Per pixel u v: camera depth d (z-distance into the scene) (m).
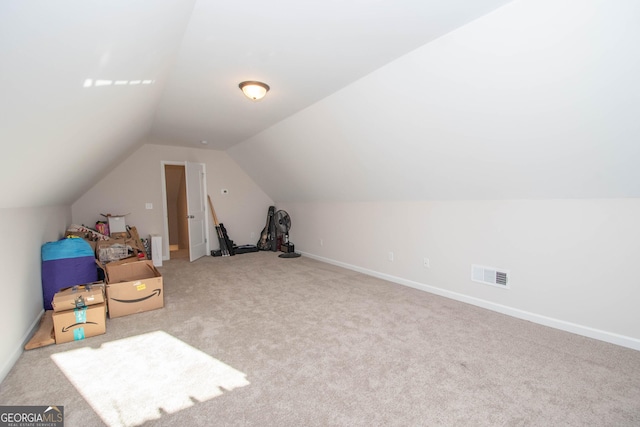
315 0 1.68
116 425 1.52
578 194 2.41
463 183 3.06
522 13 1.69
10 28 0.80
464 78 2.19
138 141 4.54
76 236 3.68
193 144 5.57
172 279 4.27
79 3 0.93
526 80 1.96
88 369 2.01
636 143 1.89
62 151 2.06
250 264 5.23
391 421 1.54
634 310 2.21
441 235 3.48
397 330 2.57
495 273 2.99
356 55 2.29
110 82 1.72
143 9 1.29
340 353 2.20
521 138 2.31
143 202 5.46
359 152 3.64
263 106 3.43
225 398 1.72
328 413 1.59
